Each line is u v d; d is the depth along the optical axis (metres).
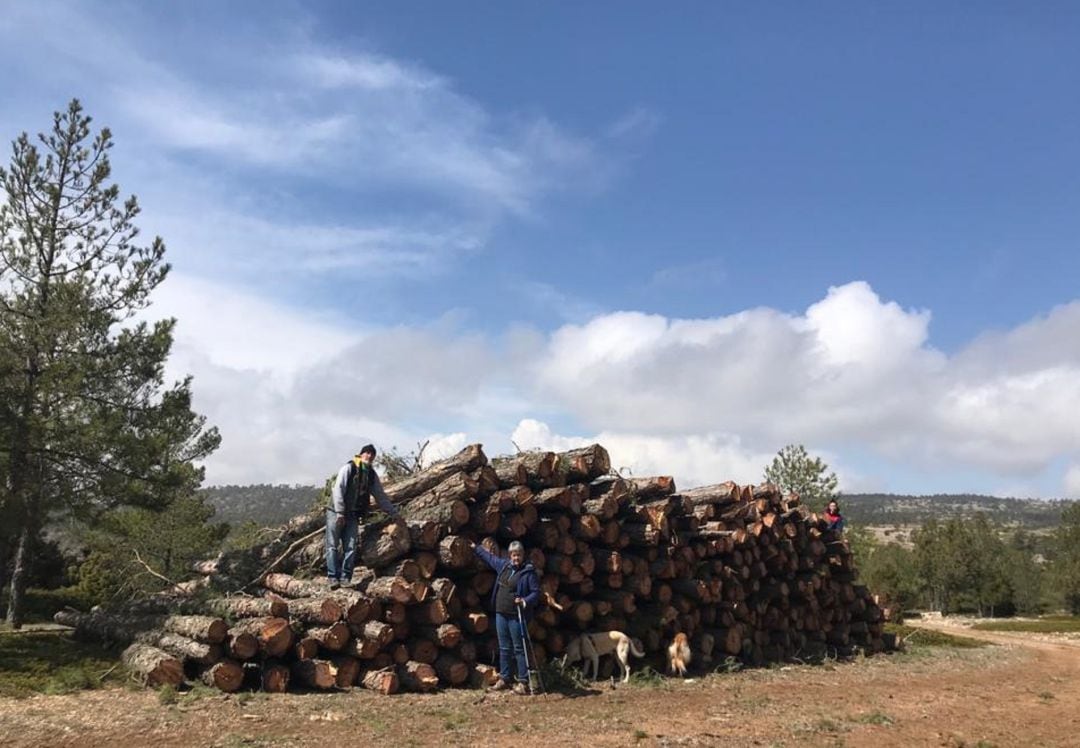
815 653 14.86
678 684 10.68
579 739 7.11
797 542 15.18
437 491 10.32
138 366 15.66
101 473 14.70
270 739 6.68
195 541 20.67
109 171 16.70
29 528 13.45
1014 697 11.24
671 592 12.18
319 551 10.66
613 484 11.74
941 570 58.12
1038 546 86.44
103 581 22.38
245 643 8.55
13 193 15.94
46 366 14.33
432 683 9.02
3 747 6.30
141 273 16.88
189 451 21.09
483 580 10.10
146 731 6.87
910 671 14.02
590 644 10.57
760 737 7.55
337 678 8.89
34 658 9.89
